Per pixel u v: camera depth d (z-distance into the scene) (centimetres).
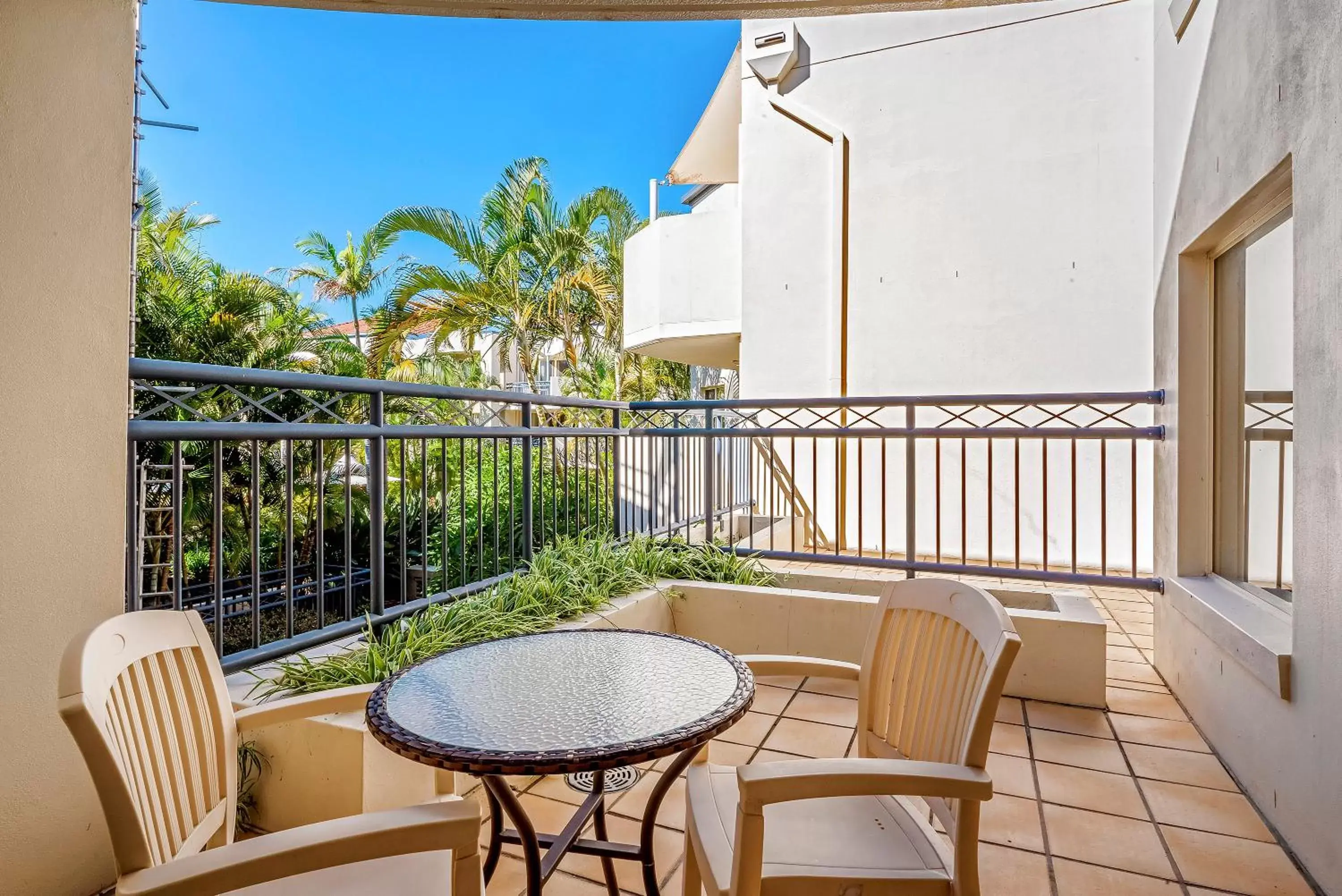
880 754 153
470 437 312
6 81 160
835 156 579
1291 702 188
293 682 210
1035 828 202
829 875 114
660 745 109
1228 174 237
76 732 95
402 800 199
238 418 222
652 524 444
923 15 550
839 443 564
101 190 179
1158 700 294
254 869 87
